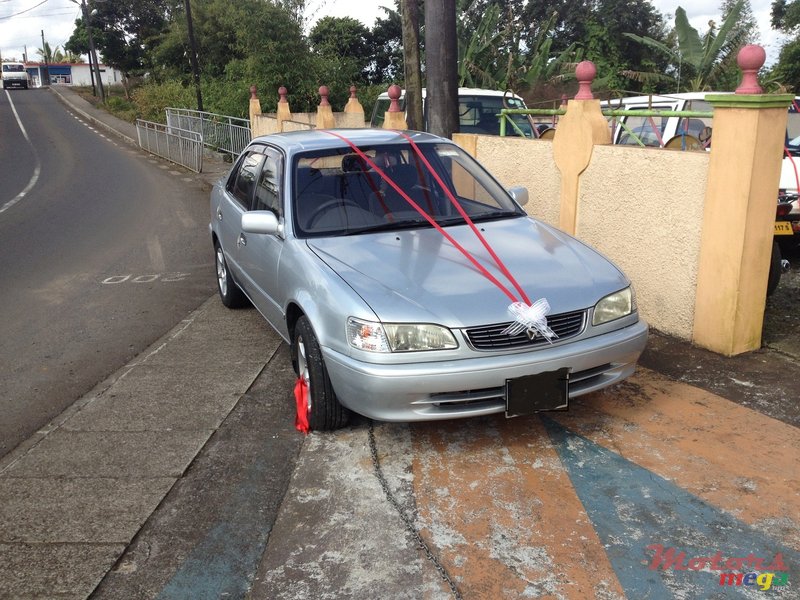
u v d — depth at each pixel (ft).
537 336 11.61
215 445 13.03
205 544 10.14
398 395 11.35
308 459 12.35
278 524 10.53
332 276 12.48
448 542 9.98
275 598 9.02
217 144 73.05
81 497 11.37
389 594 9.00
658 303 17.74
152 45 163.32
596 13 96.58
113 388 15.78
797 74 73.87
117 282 26.73
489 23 78.59
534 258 13.21
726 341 15.98
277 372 16.47
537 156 21.71
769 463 11.66
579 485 11.26
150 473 12.05
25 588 9.26
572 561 9.49
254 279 17.08
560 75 75.20
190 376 16.35
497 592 8.96
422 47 87.86
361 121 51.55
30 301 24.43
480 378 11.32
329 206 14.94
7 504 11.25
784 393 14.12
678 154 16.49
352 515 10.69
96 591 9.21
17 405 15.67
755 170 14.80
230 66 81.25
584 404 14.06
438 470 11.87
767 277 15.85
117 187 56.34
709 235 15.89
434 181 15.85
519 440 12.76
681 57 70.03
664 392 14.40
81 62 313.12
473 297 11.75
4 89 242.99
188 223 39.75
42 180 61.87
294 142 16.69
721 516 10.34
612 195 18.65
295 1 72.90
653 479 11.34
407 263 12.85
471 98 38.78
